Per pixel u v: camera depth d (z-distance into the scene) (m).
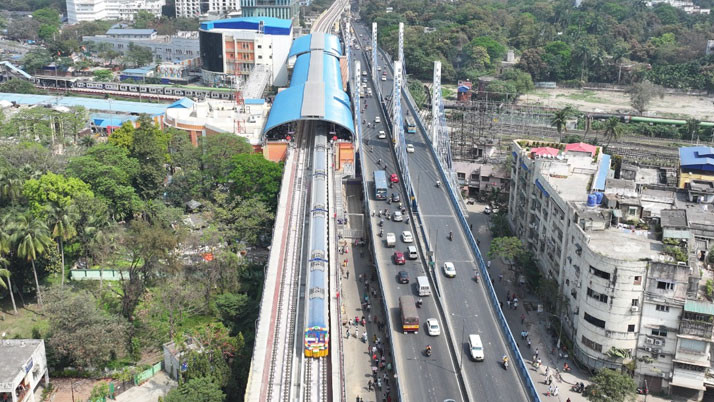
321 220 198.88
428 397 141.75
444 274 188.75
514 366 152.00
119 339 161.00
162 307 179.62
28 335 170.62
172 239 182.12
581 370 165.38
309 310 149.75
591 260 159.88
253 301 182.25
